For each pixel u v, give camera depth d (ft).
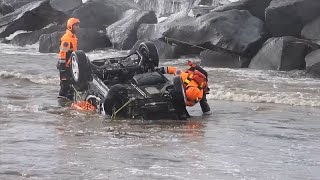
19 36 237.25
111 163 61.00
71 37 110.01
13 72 145.07
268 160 63.82
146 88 93.04
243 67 164.25
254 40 165.27
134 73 100.58
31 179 54.75
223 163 62.03
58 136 74.84
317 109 101.65
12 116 89.81
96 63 106.32
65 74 109.29
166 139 74.28
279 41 157.38
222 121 89.45
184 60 178.60
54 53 204.54
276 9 167.43
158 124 85.92
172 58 182.50
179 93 89.20
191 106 97.19
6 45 236.02
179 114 91.04
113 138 74.28
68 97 110.32
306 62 149.48
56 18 241.35
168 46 182.91
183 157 64.28
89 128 81.25
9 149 66.74
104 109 90.48
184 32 172.86
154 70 101.19
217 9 183.83
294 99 110.42
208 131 80.69
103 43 214.90
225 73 150.10
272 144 72.28
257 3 180.45
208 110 96.63
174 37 174.91
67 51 108.78
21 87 125.70
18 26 244.83
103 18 234.99
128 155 64.75
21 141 71.20
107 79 100.17
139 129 81.25
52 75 144.36
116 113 90.12
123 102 89.86
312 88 125.59
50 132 77.46
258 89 123.85
